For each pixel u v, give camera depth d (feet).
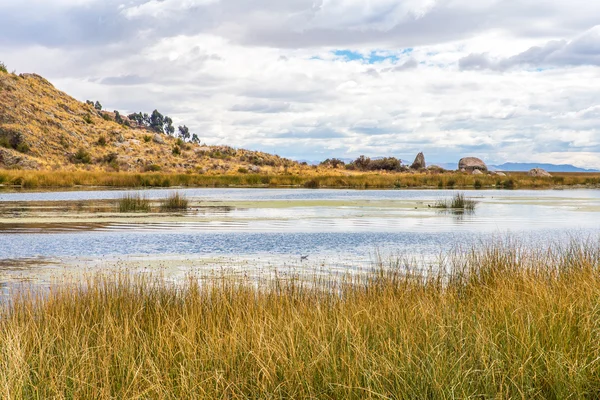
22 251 51.34
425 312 20.71
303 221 77.15
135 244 55.57
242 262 45.62
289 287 30.66
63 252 50.80
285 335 19.39
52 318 22.34
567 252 41.73
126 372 17.38
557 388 15.61
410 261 45.29
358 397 15.76
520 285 27.91
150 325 22.40
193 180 197.47
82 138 296.30
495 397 15.24
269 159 326.85
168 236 61.05
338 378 16.19
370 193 150.51
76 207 98.63
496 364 16.67
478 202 118.83
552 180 224.74
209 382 16.51
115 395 15.80
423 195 142.00
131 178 183.93
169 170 278.46
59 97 345.10
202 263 45.03
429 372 16.14
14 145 265.34
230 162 306.55
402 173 280.31
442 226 71.92
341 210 95.50
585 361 16.62
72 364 17.49
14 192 142.41
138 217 81.46
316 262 45.32
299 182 202.49
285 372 16.76
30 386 16.26
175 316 24.53
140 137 327.06
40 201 112.57
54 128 290.76
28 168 241.76
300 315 22.34
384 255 48.75
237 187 184.14
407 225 72.90
